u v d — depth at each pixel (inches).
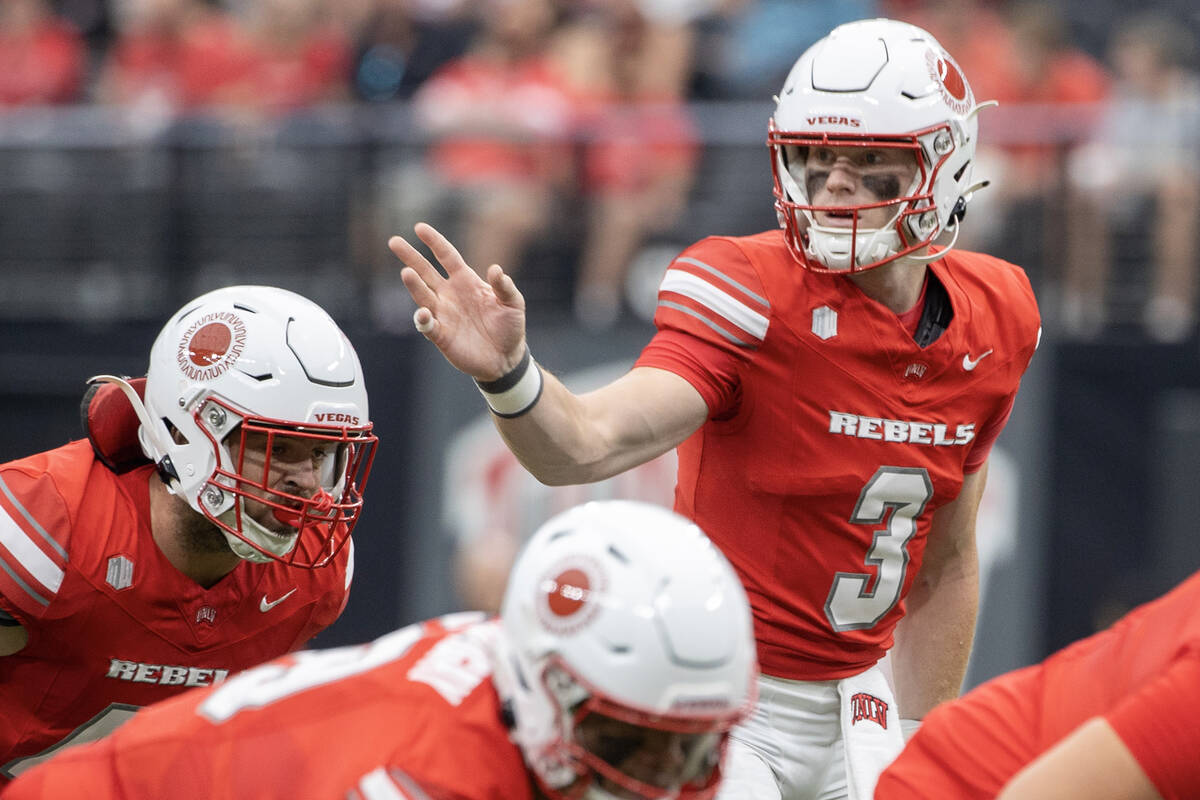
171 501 438.6
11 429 1059.3
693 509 464.1
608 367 984.3
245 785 323.0
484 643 333.7
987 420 470.3
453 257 387.2
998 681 390.3
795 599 453.1
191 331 437.4
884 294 445.7
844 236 430.0
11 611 424.2
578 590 310.2
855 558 452.8
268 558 435.8
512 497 962.7
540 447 396.5
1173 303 968.9
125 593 434.3
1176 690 314.5
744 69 1101.7
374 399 990.4
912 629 501.0
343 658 340.5
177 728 337.4
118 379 439.8
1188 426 964.0
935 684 498.6
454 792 311.0
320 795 313.4
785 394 440.5
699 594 309.1
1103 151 970.1
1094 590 961.5
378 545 980.6
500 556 962.1
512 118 998.4
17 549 422.0
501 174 998.4
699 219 998.4
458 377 981.2
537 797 326.0
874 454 445.1
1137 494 964.6
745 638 313.4
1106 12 1323.8
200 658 453.4
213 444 429.4
